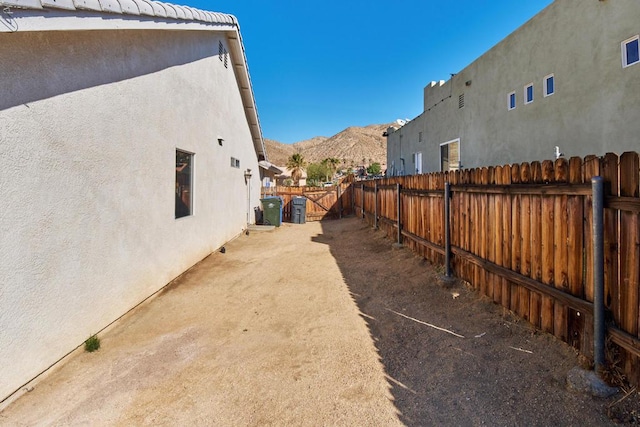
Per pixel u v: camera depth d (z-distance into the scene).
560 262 2.81
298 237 10.81
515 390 2.53
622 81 5.73
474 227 4.30
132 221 4.58
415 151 15.42
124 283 4.37
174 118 5.93
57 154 3.25
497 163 9.32
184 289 5.60
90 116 3.73
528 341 3.06
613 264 2.28
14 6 2.49
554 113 7.26
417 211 6.36
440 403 2.52
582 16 6.50
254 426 2.37
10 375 2.71
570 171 2.66
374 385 2.80
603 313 2.32
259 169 15.70
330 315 4.40
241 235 11.09
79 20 3.21
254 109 12.23
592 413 2.16
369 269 6.39
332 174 60.22
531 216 3.19
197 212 7.10
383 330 3.85
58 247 3.24
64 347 3.28
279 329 4.05
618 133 5.81
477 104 10.30
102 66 3.94
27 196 2.91
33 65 2.98
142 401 2.70
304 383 2.88
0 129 2.67
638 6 5.46
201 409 2.58
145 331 4.03
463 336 3.44
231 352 3.49
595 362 2.36
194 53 6.91
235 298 5.20
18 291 2.80
